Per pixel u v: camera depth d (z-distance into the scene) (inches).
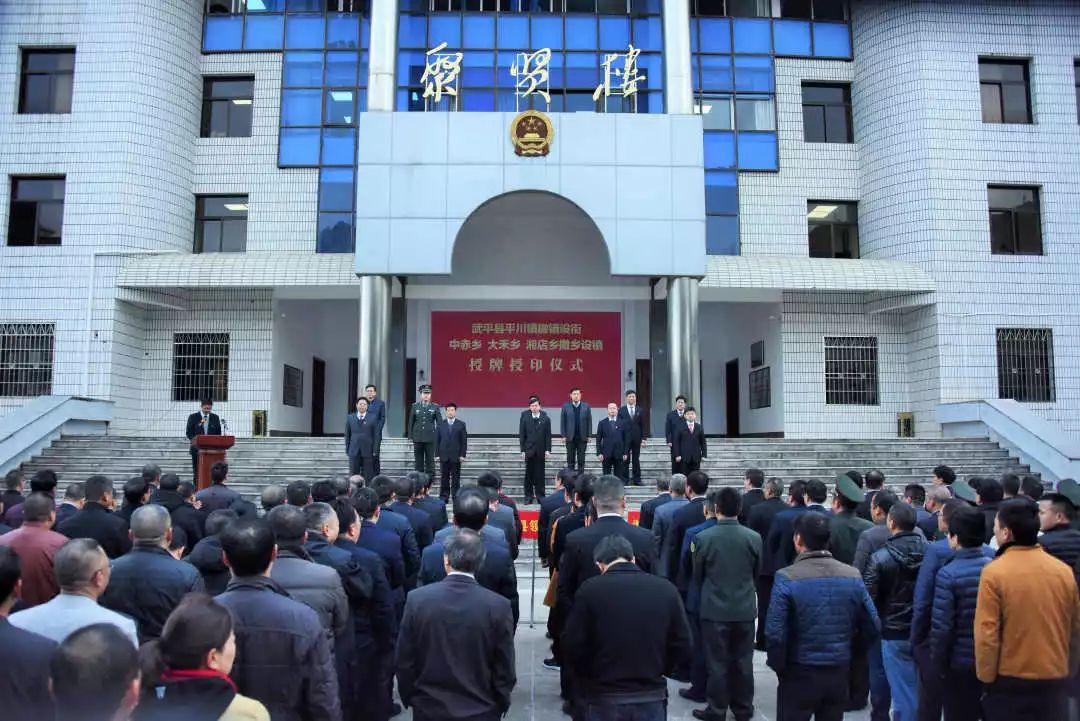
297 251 755.4
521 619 342.0
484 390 863.7
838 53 796.0
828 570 169.2
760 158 781.9
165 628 95.4
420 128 657.0
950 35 744.3
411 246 647.1
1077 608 151.6
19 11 713.0
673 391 654.5
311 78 773.9
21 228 709.9
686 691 241.9
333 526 177.0
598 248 848.9
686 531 235.5
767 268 715.4
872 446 641.6
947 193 725.9
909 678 191.9
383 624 183.2
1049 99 746.2
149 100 713.6
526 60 730.8
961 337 713.0
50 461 589.6
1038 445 599.2
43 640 116.3
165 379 740.7
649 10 774.5
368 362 644.7
